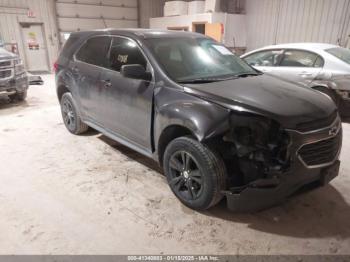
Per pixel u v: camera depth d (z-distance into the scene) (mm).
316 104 2387
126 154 3727
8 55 6207
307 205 2643
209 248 2141
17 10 11641
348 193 2838
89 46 3807
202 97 2385
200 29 10578
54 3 12383
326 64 4898
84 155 3699
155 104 2705
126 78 3033
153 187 2943
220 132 2162
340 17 7930
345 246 2154
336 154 2422
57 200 2721
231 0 11086
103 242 2195
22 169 3328
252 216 2482
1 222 2408
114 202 2689
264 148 2121
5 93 6078
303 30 8922
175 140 2516
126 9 14203
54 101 6812
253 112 2141
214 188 2277
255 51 5953
